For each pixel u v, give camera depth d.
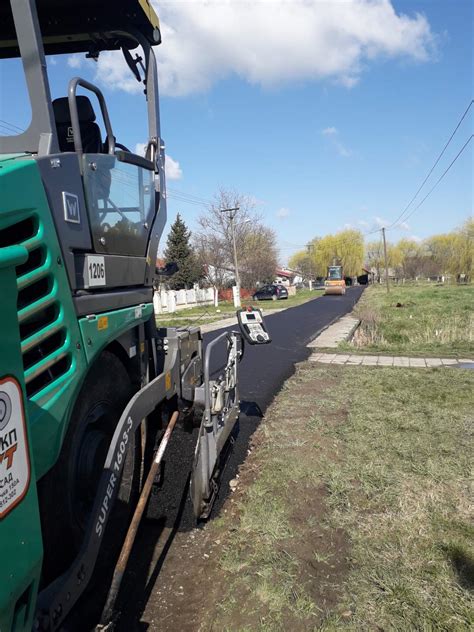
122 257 2.90
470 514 3.79
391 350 12.46
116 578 2.50
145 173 3.35
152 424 3.65
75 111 2.50
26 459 1.64
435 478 4.40
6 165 1.90
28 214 1.95
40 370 2.01
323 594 2.97
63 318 2.18
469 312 22.23
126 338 3.06
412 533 3.55
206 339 13.97
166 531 3.78
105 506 2.36
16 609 1.60
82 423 2.53
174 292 30.48
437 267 89.69
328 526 3.71
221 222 45.16
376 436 5.52
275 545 3.50
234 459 5.07
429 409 6.51
